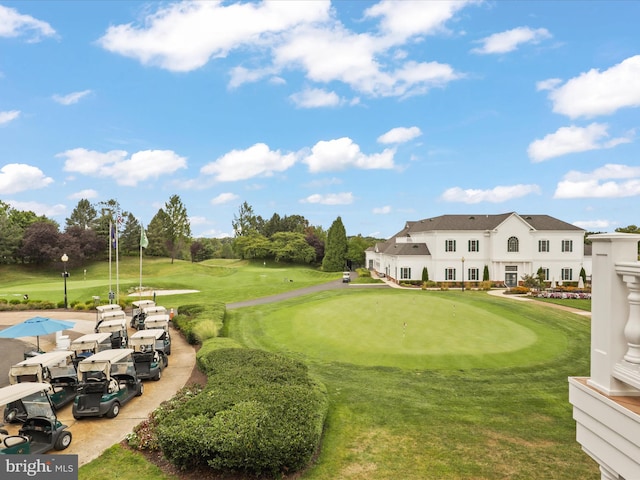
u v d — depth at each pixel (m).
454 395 16.02
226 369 15.60
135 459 10.87
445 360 20.33
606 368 4.42
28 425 11.27
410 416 13.95
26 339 26.14
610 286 4.39
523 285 57.25
